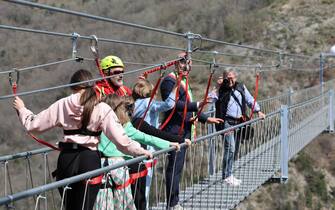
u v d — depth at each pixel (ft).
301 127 48.08
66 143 15.33
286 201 74.43
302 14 127.95
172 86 21.86
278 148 36.32
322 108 61.46
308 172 79.51
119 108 18.01
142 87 20.92
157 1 140.97
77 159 15.23
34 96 61.57
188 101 22.76
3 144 60.23
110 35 89.81
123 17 132.77
